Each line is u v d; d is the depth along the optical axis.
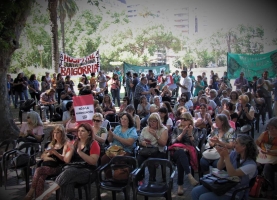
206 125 7.68
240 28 24.66
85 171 4.85
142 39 26.22
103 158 5.78
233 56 19.59
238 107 8.22
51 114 12.89
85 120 6.76
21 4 9.71
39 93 16.22
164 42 25.97
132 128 6.17
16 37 9.95
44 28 26.28
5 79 9.97
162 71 19.52
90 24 26.48
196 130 6.38
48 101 12.88
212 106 9.39
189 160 5.87
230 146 5.46
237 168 4.37
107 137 6.70
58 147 5.52
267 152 5.31
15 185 6.15
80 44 26.58
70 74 17.59
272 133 5.31
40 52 26.52
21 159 5.68
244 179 4.16
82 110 6.77
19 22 9.98
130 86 15.58
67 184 4.68
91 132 5.17
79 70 17.66
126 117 6.15
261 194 5.26
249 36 24.53
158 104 9.15
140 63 26.34
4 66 9.84
